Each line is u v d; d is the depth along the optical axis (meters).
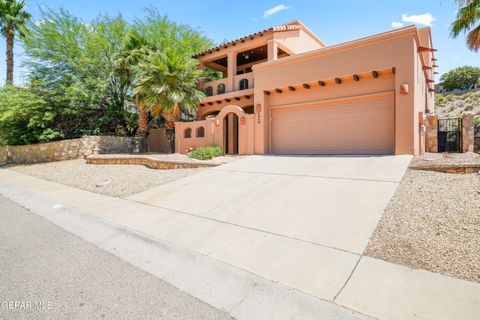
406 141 10.59
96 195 8.98
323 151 13.19
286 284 3.28
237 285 3.39
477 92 32.91
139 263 4.12
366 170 8.52
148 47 18.28
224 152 15.51
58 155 18.34
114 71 17.88
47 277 3.70
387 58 10.99
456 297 2.86
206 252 4.30
